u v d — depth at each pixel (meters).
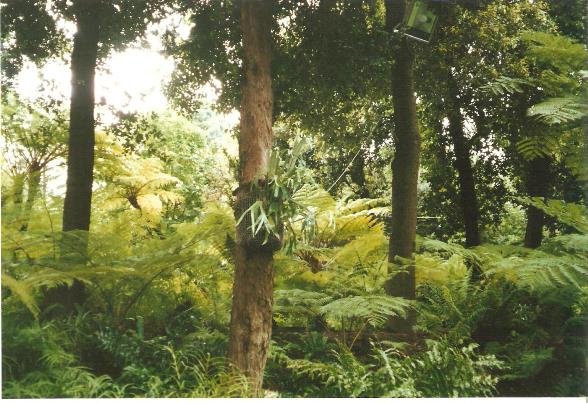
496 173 8.58
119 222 5.38
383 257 5.77
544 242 5.23
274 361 3.92
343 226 6.22
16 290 3.31
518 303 4.42
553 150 4.68
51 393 2.94
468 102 7.33
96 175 7.31
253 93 3.86
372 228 6.34
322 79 5.43
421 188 9.58
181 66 5.86
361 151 8.88
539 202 4.38
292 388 3.72
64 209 4.65
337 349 4.18
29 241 3.92
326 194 4.89
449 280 4.98
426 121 8.20
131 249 4.64
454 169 8.83
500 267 4.25
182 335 4.03
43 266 3.99
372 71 5.17
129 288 4.40
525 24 6.76
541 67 6.30
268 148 3.80
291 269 5.56
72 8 5.06
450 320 4.42
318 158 9.24
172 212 8.92
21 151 5.73
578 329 4.11
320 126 6.27
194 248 4.65
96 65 5.34
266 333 3.56
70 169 4.73
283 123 6.80
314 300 4.35
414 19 5.01
